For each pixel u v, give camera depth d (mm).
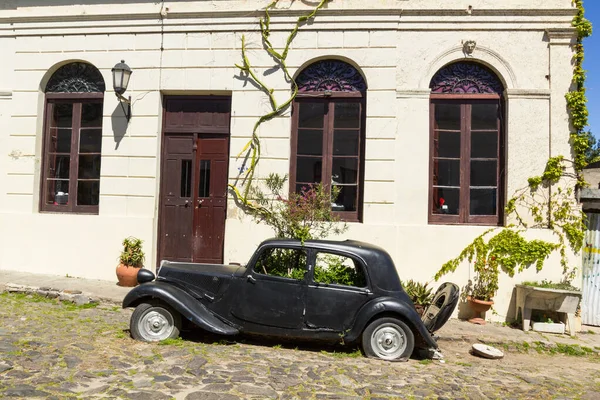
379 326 5445
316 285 5496
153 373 4496
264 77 8500
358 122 8492
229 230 8391
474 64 8297
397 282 5574
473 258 7820
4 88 9172
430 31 8203
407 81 8203
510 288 7711
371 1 8305
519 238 7707
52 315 6457
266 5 8516
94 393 3947
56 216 8789
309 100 8602
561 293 7000
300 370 4891
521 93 7961
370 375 4867
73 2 8984
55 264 8727
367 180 8172
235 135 8508
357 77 8508
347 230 8055
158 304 5594
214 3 8656
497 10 8047
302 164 8570
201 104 8922
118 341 5426
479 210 8219
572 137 7820
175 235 8812
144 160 8711
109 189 8750
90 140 9109
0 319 6039
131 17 8828
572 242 7695
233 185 8430
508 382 5105
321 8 8359
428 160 8172
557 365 6055
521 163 7926
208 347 5492
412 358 5723
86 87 9141
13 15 9094
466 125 8281
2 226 8930
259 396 4113
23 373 4258
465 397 4473
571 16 7934
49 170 9211
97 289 7785
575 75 7895
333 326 5453
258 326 5551
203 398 3973
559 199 7793
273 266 5723
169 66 8727
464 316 7781
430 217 8203
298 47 8453
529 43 8031
